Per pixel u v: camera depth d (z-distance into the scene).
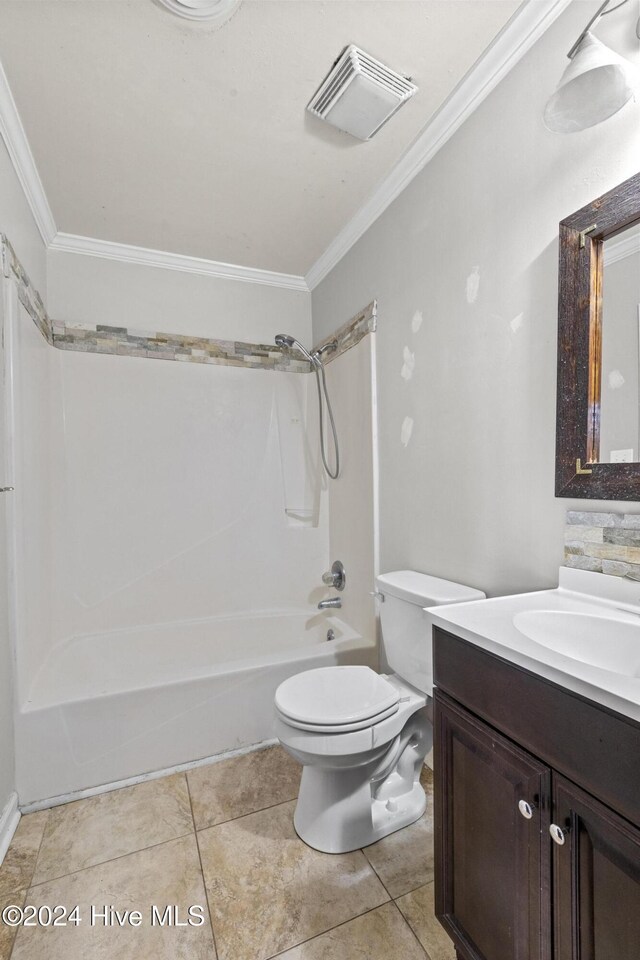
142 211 2.09
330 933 1.13
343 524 2.52
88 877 1.30
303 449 2.82
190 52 1.29
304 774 1.49
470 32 1.25
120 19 1.20
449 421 1.60
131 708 1.73
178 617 2.53
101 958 1.08
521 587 1.31
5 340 1.57
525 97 1.26
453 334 1.58
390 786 1.53
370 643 2.14
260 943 1.11
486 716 0.88
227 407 2.66
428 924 1.15
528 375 1.27
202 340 2.60
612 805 0.63
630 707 0.60
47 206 2.03
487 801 0.88
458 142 1.53
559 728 0.71
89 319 2.35
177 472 2.54
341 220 2.18
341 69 1.36
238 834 1.46
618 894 0.63
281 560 2.75
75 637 2.28
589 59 0.85
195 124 1.57
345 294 2.40
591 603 1.06
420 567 1.79
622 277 1.03
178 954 1.09
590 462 1.09
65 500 2.28
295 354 2.83
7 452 1.56
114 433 2.40
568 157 1.14
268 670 1.94
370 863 1.34
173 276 2.54
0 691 1.44
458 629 0.94
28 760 1.59
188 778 1.74
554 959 0.74
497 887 0.85
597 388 1.08
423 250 1.74
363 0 1.15
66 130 1.58
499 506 1.39
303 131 1.61
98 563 2.36
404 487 1.89
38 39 1.24
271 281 2.75
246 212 2.11
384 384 2.03
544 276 1.22
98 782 1.68
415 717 1.54
